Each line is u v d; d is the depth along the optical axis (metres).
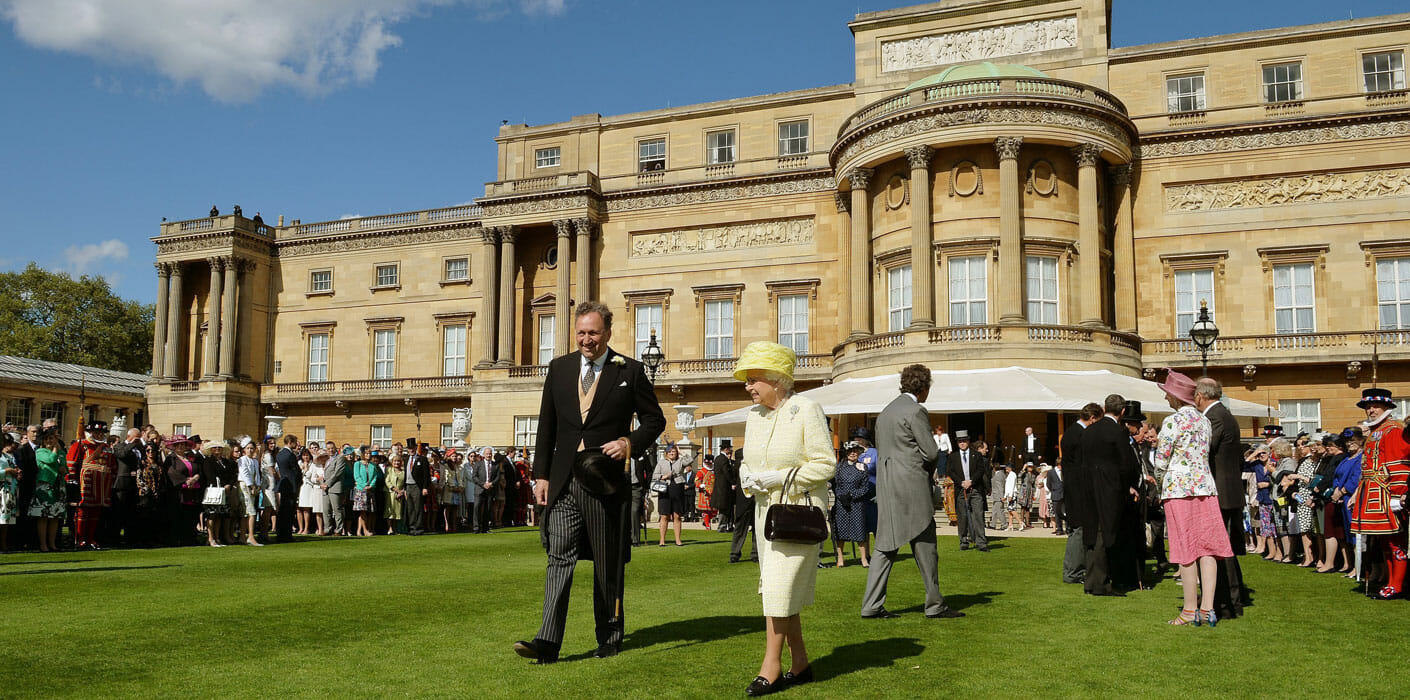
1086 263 41.09
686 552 20.67
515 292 55.69
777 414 7.54
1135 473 12.95
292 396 60.09
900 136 41.94
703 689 7.07
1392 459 12.21
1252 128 43.66
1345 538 15.53
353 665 7.92
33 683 7.29
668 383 50.66
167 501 21.94
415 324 59.09
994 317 40.88
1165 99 45.91
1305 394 42.38
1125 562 12.95
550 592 8.10
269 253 63.12
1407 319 41.50
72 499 21.12
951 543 23.09
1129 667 7.87
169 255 61.44
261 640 9.10
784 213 50.78
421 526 28.02
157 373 60.75
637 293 52.75
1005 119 40.50
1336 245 42.66
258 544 22.73
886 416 10.86
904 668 7.82
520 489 35.12
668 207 52.97
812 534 7.05
